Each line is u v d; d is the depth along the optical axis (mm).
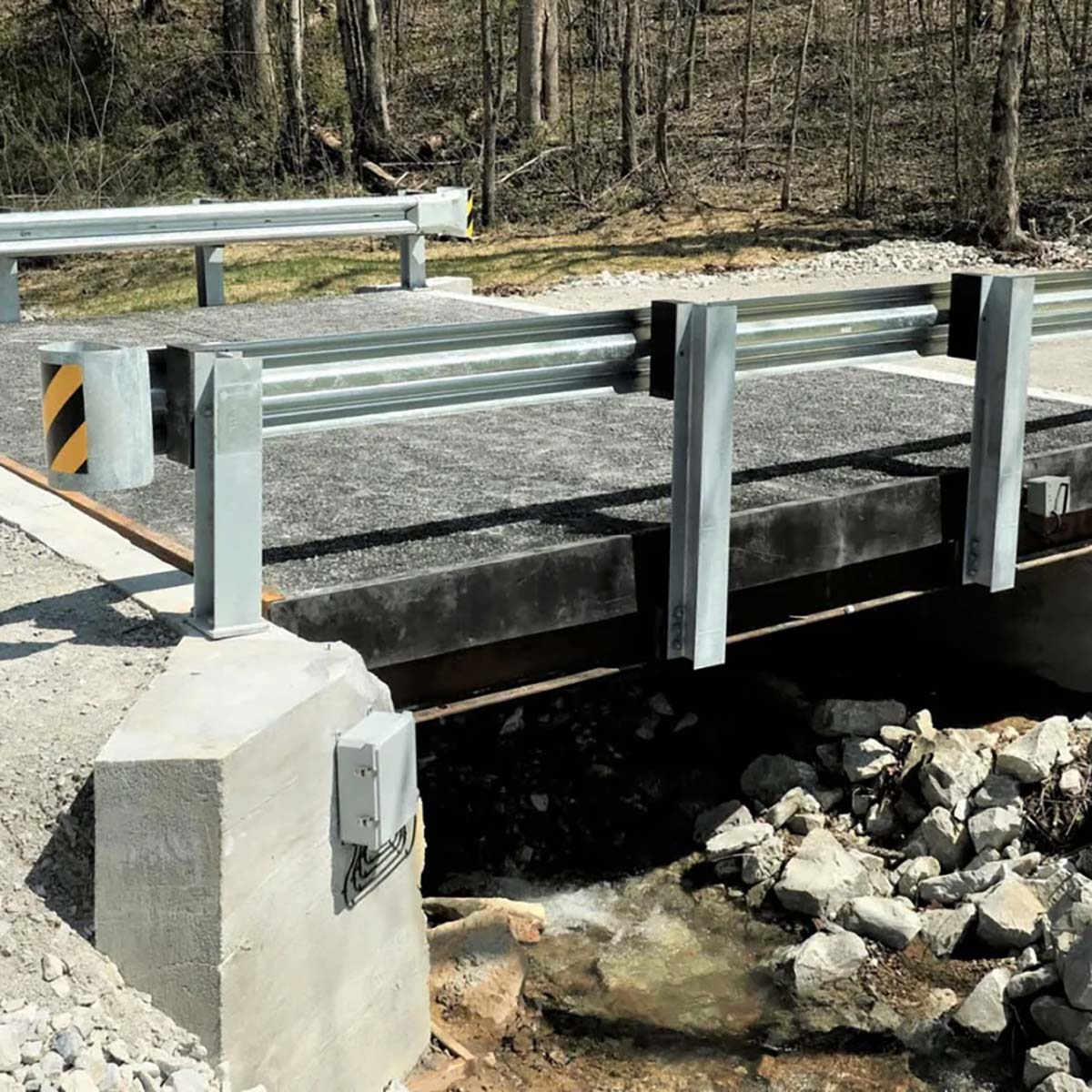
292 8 28594
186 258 23672
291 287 20156
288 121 28891
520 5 28609
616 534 5246
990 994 5336
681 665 6109
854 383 8672
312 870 3670
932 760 6797
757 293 19438
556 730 7730
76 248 10523
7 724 3836
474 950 5281
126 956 3359
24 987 3166
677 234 23984
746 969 5781
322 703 3705
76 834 3549
